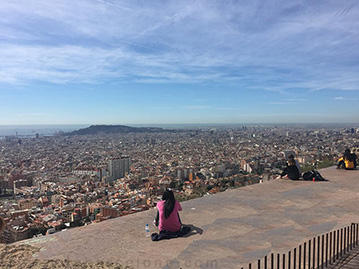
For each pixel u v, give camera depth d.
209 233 4.33
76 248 3.82
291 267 3.20
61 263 3.34
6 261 3.38
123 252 3.69
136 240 4.11
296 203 5.97
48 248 3.82
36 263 3.33
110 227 4.66
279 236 4.20
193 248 3.79
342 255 3.42
